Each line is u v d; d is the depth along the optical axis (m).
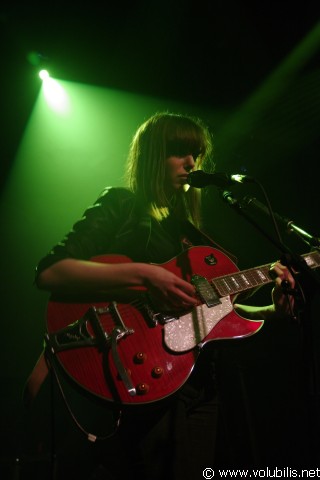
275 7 4.63
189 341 1.97
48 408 3.92
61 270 1.83
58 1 4.54
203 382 2.03
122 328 1.88
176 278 1.96
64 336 1.82
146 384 1.82
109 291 1.95
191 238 2.34
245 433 3.20
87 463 2.17
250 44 4.92
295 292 1.98
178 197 2.35
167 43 4.98
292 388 4.05
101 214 2.03
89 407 2.17
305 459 3.75
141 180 2.29
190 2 4.65
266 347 4.24
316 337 4.12
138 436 1.84
